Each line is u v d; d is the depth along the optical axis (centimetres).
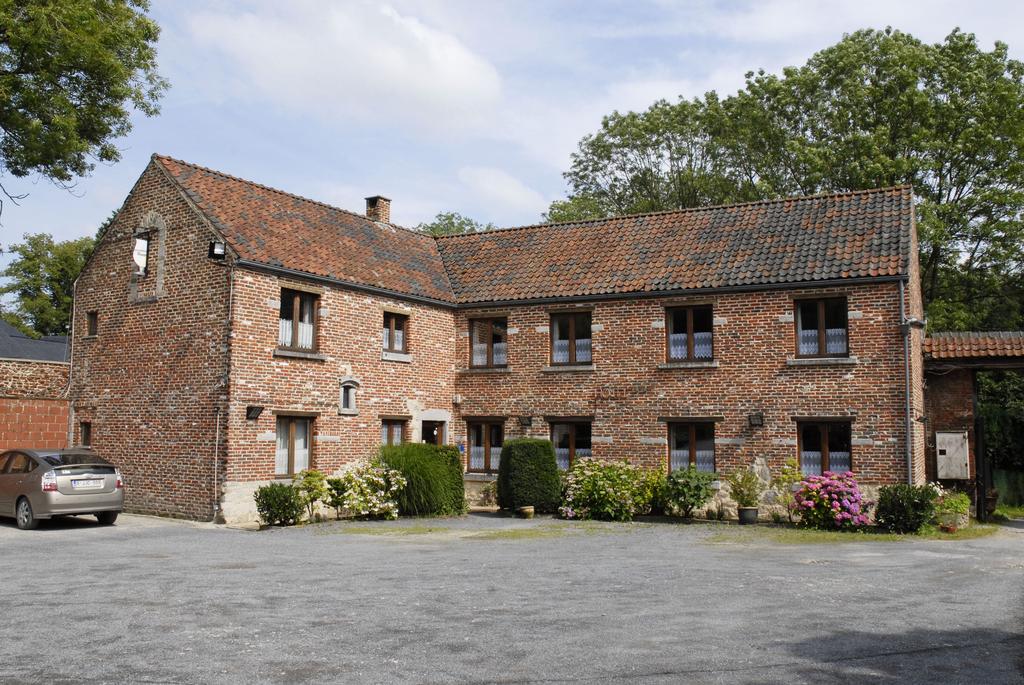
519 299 2344
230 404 1848
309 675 664
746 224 2298
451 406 2464
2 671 671
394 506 2006
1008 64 3325
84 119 2469
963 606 949
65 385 2248
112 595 986
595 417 2242
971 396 2244
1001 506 2770
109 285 2150
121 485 1745
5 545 1445
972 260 3441
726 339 2095
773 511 1989
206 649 741
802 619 872
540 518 2039
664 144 4119
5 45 2244
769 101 3684
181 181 2052
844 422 1972
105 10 2395
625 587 1058
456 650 739
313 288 2055
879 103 3309
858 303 1962
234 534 1658
